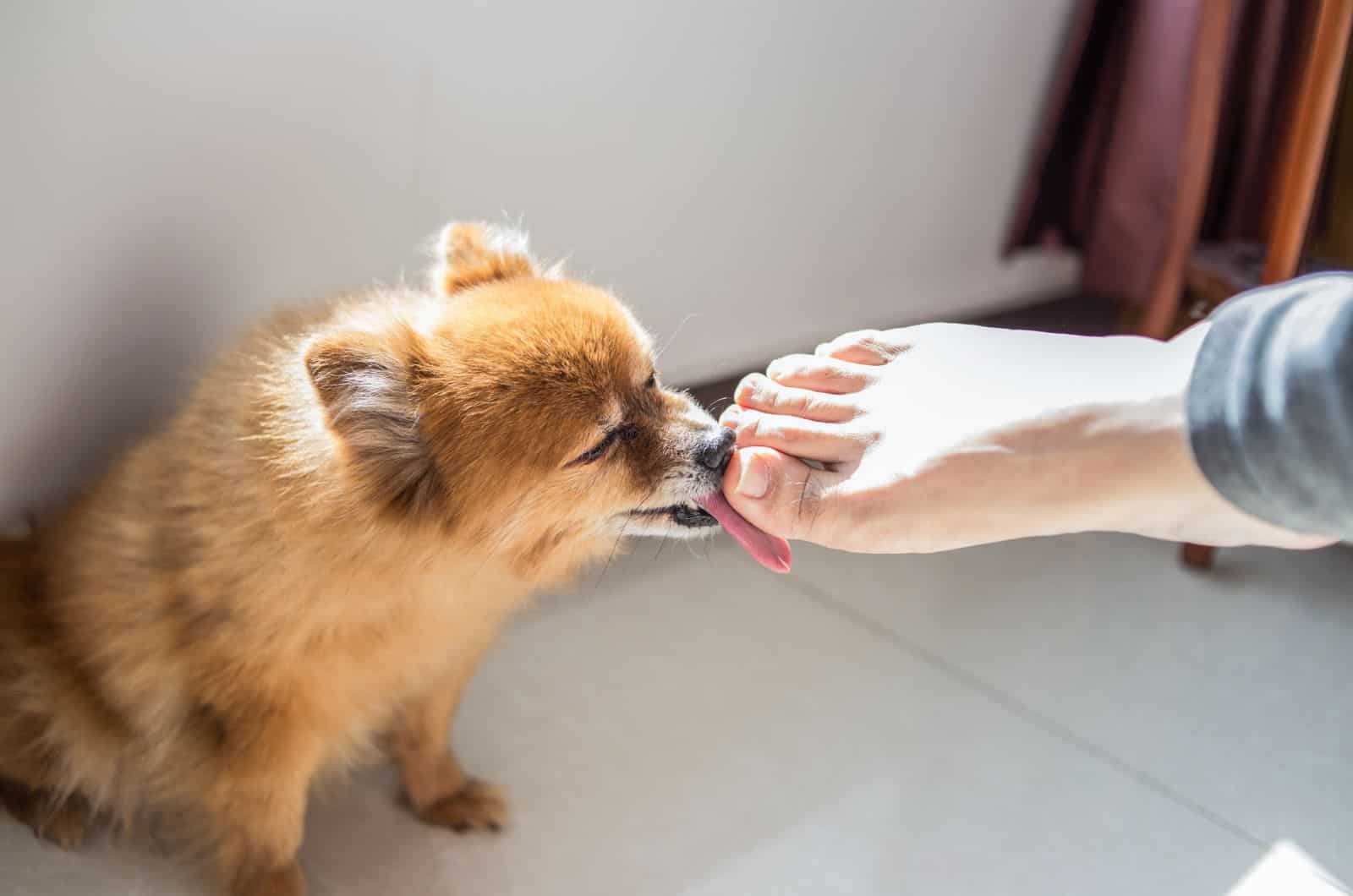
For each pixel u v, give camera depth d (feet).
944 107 3.00
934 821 2.10
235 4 1.90
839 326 3.16
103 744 1.89
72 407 2.06
